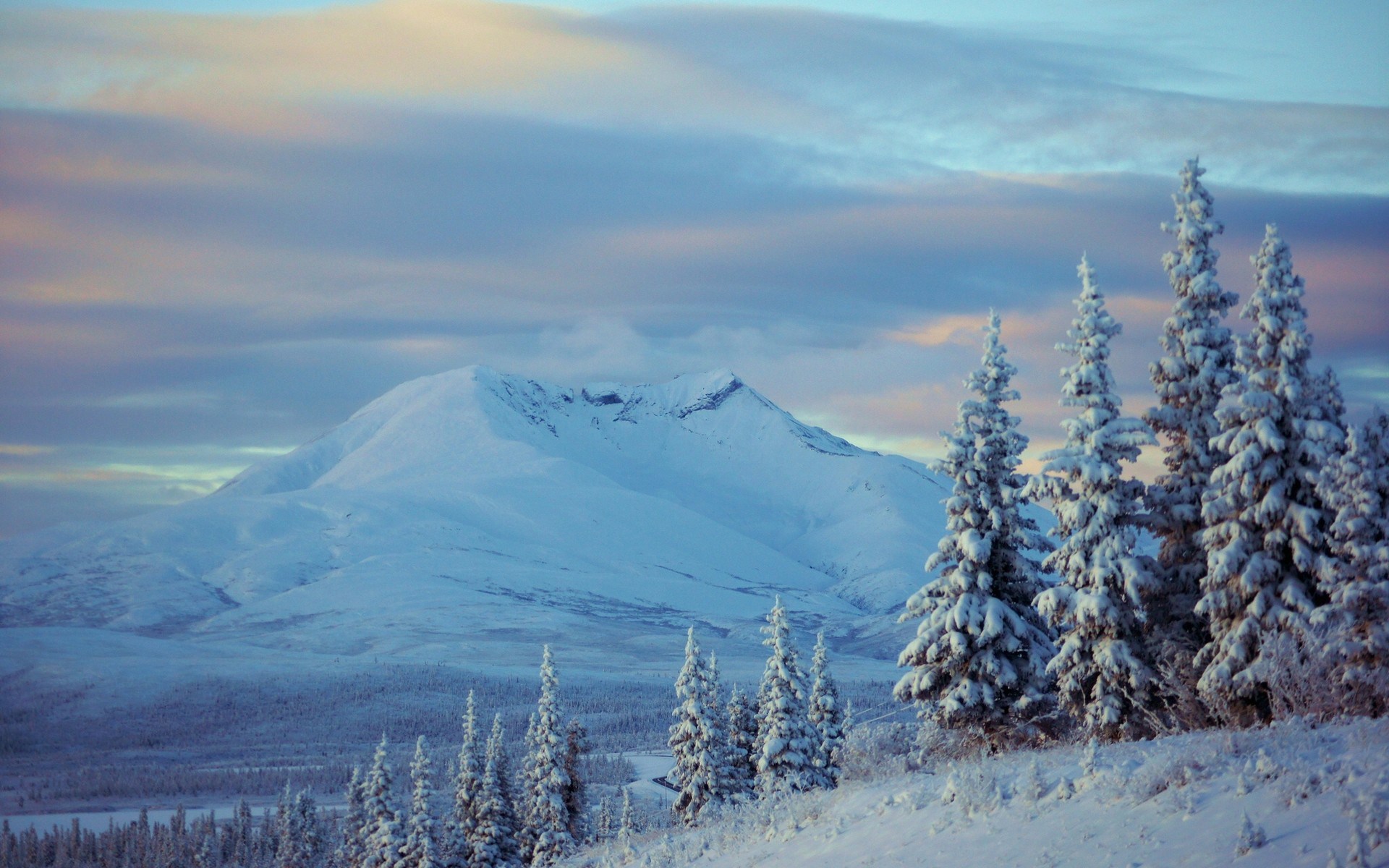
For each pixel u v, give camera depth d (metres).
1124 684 31.48
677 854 25.48
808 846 21.30
